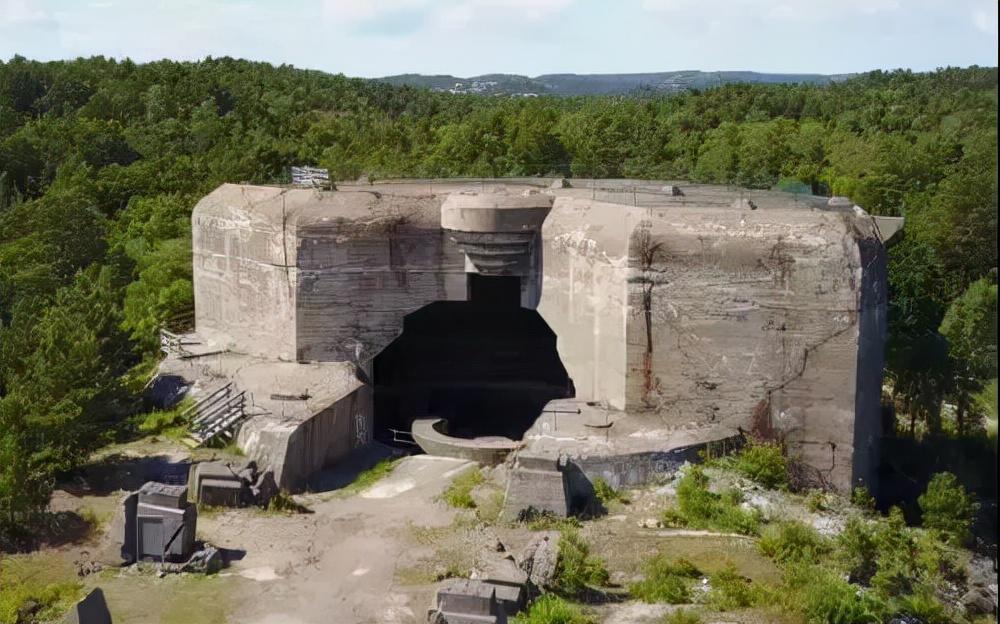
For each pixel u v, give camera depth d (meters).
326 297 29.36
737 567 19.64
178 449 26.44
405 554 20.80
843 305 23.89
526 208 28.39
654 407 25.38
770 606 18.06
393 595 18.95
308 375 28.89
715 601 18.27
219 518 22.75
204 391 28.97
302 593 19.16
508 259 28.83
